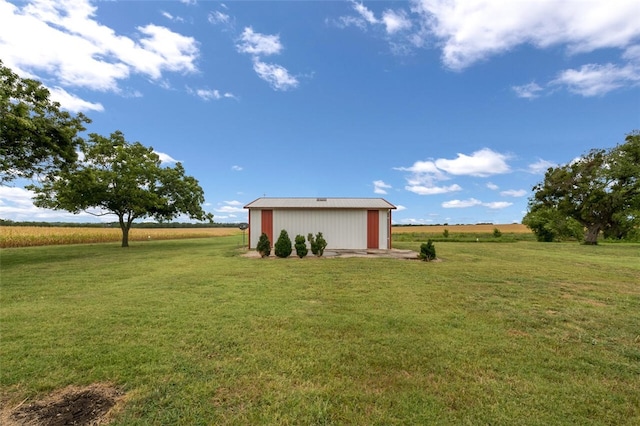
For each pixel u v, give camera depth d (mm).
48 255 13453
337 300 5371
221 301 5270
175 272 8352
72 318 4328
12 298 5516
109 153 18281
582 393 2541
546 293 6027
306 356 3162
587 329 4066
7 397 2430
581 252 15250
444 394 2498
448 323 4227
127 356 3119
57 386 2580
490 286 6602
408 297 5613
